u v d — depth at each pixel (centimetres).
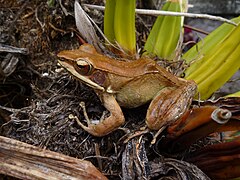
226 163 11
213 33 14
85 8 15
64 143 11
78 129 12
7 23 15
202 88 13
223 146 11
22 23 15
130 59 13
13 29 15
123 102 11
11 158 10
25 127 12
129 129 11
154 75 11
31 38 15
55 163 10
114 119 11
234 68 13
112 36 13
